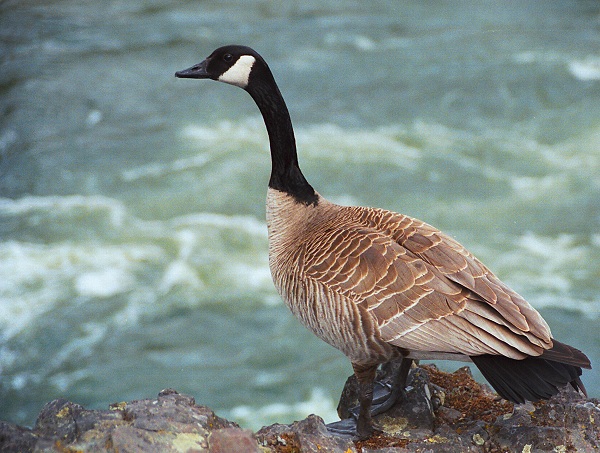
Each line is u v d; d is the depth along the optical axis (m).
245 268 18.75
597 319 16.17
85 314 17.05
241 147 24.36
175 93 27.55
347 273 5.60
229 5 35.38
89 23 33.00
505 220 20.47
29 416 14.09
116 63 29.36
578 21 33.22
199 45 30.91
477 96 27.06
